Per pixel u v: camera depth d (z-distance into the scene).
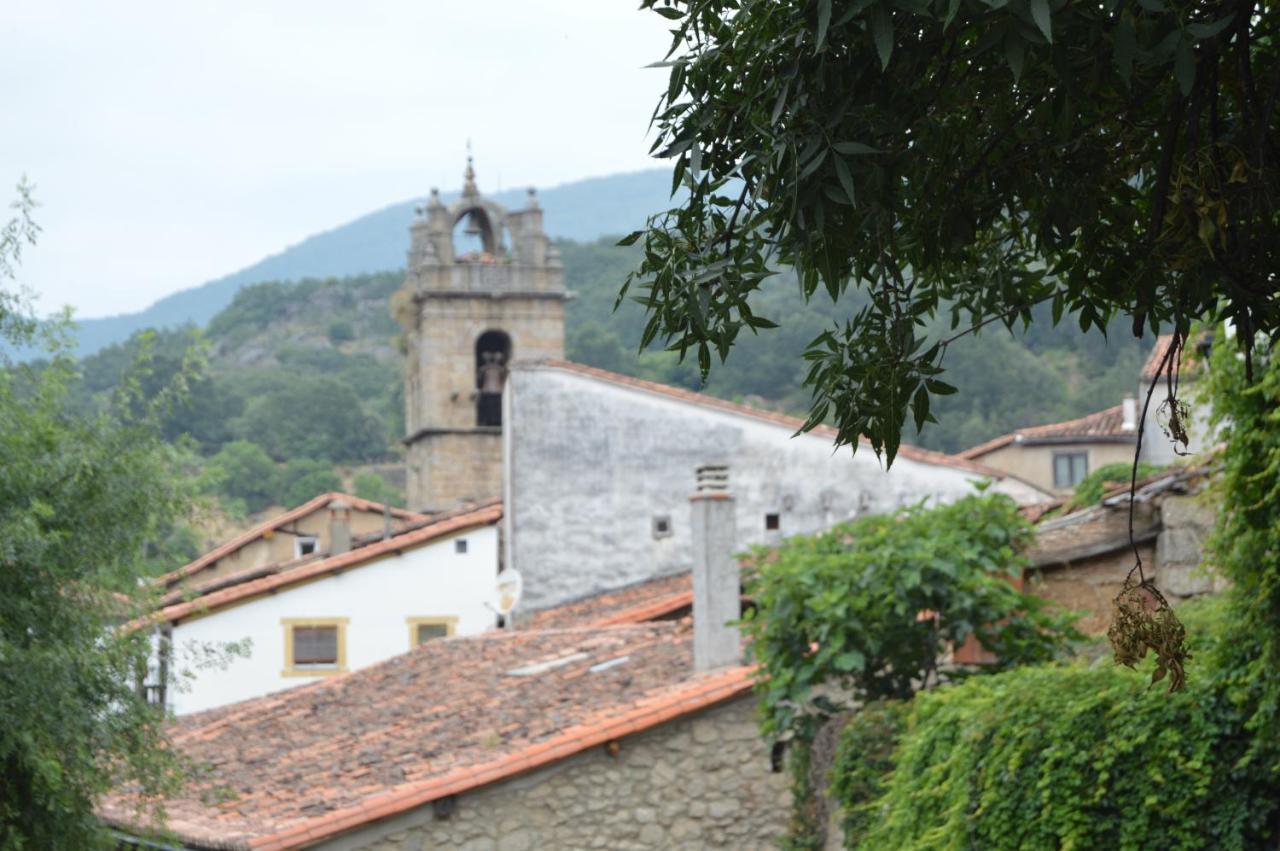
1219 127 5.38
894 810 12.19
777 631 15.25
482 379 59.00
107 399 14.05
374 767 19.00
